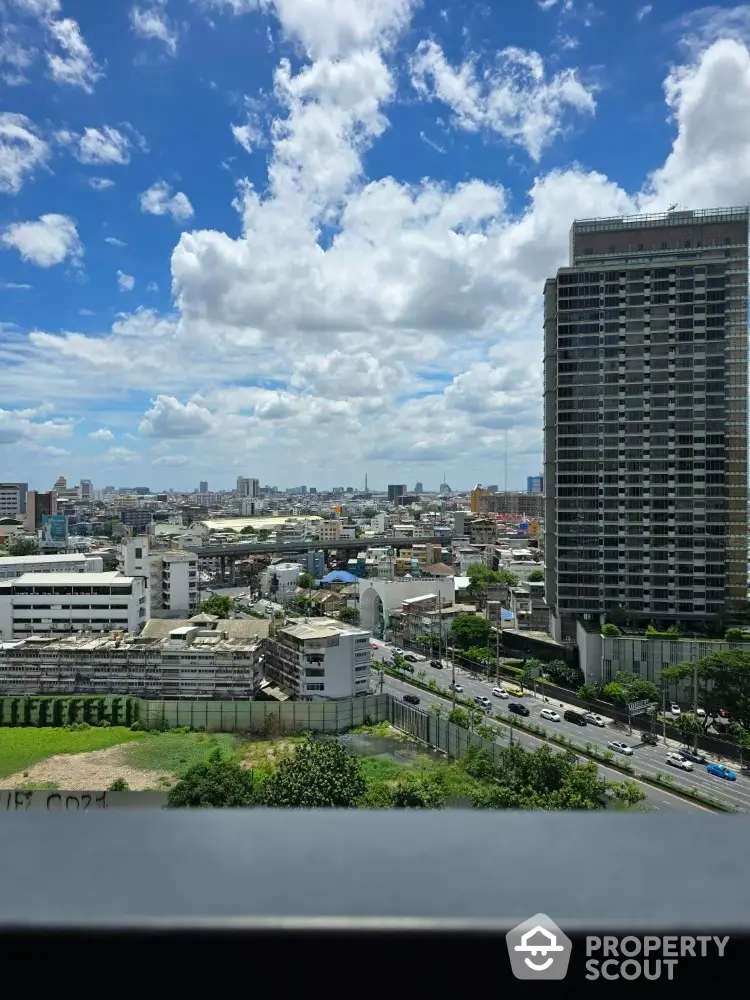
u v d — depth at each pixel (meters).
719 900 1.41
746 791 33.25
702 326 54.72
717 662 42.09
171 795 28.45
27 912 1.33
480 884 1.43
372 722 44.56
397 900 1.36
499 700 49.34
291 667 47.25
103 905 1.33
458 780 29.61
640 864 1.51
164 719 43.66
